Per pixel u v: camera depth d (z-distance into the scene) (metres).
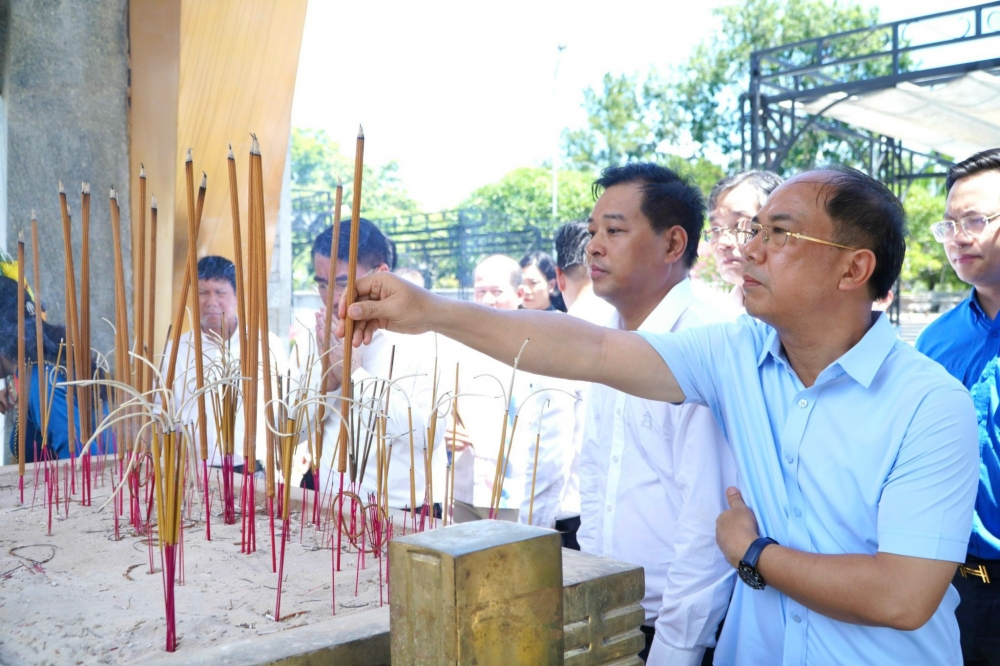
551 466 2.33
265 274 1.43
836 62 6.63
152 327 1.74
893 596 1.12
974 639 1.91
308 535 1.53
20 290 1.83
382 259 2.53
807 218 1.21
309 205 10.27
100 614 1.11
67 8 2.79
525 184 20.31
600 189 1.83
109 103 2.88
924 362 1.21
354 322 1.33
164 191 2.96
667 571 1.66
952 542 1.13
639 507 1.69
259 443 2.39
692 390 1.44
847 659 1.23
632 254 1.72
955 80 6.11
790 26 20.67
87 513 1.67
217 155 3.03
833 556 1.18
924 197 17.59
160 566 1.33
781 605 1.31
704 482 1.51
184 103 2.93
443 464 2.23
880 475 1.19
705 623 1.49
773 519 1.31
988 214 1.95
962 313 2.08
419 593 0.81
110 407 1.89
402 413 2.13
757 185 2.61
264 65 3.04
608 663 1.02
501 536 0.83
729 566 1.51
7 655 0.99
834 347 1.25
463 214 11.09
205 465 1.49
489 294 3.83
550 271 3.74
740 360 1.38
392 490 2.21
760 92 7.48
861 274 1.21
